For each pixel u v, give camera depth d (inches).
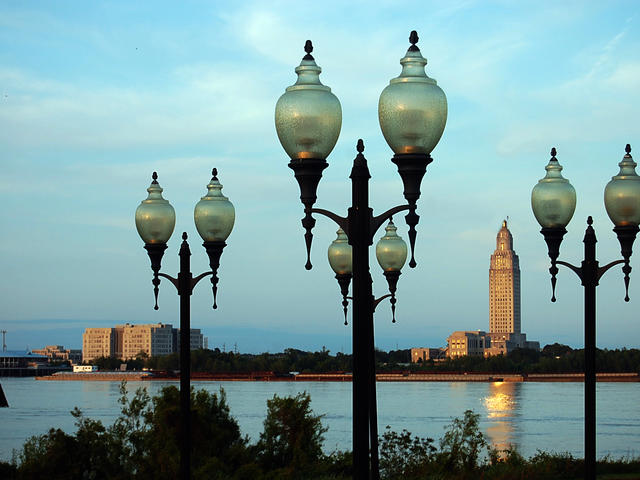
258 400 7568.9
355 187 561.3
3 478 1369.3
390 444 1521.9
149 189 827.4
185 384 842.2
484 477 1528.1
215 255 805.2
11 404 7396.7
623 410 6387.8
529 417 5644.7
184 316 843.4
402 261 1030.4
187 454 837.8
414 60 555.5
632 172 778.2
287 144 563.2
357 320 550.3
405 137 542.3
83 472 1325.0
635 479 1563.7
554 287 761.0
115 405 6870.1
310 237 559.8
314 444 1535.4
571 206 756.6
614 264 821.9
